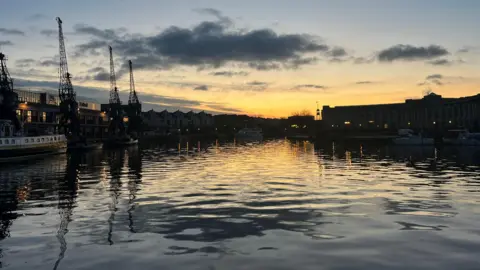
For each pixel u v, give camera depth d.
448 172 38.84
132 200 23.02
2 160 57.25
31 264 11.71
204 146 116.12
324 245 13.41
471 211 19.28
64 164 52.28
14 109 73.31
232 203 21.80
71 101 102.81
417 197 23.61
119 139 116.25
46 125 118.75
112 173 39.56
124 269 11.20
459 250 12.68
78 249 13.21
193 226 16.41
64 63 105.19
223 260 11.91
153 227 16.27
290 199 23.05
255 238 14.44
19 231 15.80
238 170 41.69
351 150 84.50
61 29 105.06
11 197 24.56
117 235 14.99
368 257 12.04
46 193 26.11
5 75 72.56
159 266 11.41
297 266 11.30
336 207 20.47
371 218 17.70
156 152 83.31
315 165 47.59
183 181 32.22
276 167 45.16
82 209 20.34
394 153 73.19
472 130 138.38
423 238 14.20
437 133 125.19
